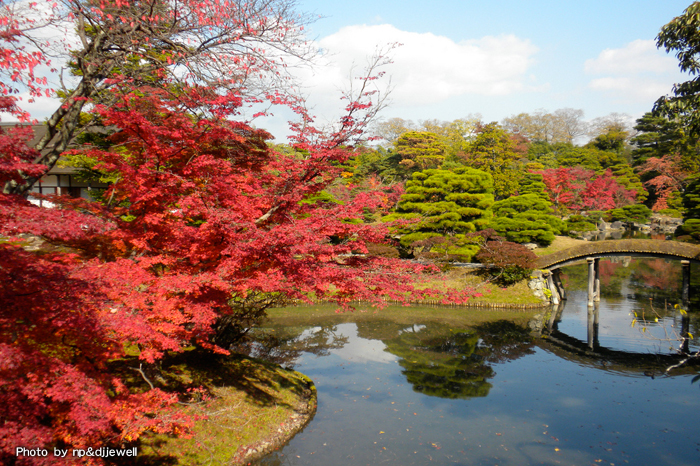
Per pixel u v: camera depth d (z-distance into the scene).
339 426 11.08
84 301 5.83
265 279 8.41
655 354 17.69
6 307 5.04
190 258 8.95
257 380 12.23
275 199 9.87
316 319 23.20
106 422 5.62
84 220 5.24
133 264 7.61
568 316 23.95
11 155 5.17
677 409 12.39
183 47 8.92
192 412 9.52
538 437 10.69
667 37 12.79
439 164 55.34
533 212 39.62
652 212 61.84
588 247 25.83
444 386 14.09
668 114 13.50
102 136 15.84
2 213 4.68
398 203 33.91
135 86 8.67
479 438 10.59
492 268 28.50
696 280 32.81
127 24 8.30
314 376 14.79
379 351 17.92
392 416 11.77
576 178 61.31
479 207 33.38
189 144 8.76
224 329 12.54
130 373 9.80
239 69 9.41
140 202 8.62
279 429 10.41
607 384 14.38
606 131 80.75
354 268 9.86
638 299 27.17
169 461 8.25
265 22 9.17
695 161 57.06
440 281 28.06
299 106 9.69
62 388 5.27
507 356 17.47
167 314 7.00
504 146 51.38
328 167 9.52
